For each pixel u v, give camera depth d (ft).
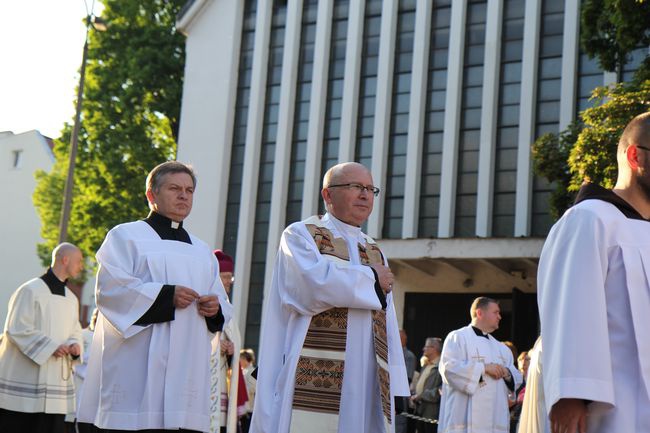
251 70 92.89
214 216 89.97
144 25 107.76
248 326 87.76
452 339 38.14
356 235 20.34
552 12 79.87
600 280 12.82
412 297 80.43
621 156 13.88
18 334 32.42
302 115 89.45
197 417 20.94
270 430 19.03
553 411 12.53
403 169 83.35
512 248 69.82
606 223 13.17
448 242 71.82
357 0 87.51
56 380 33.14
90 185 102.73
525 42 79.36
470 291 78.33
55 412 32.99
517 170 77.97
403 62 85.40
